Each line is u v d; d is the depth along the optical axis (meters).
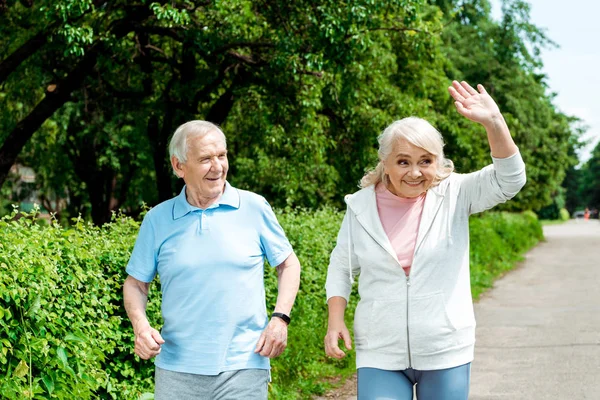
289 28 12.39
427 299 3.26
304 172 16.02
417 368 3.28
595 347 8.84
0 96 16.44
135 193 25.58
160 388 3.33
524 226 31.70
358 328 3.40
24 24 13.83
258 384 3.30
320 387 6.77
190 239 3.35
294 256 3.54
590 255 25.41
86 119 17.09
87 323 4.41
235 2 12.28
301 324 7.39
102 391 4.80
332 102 16.81
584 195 114.31
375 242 3.36
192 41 12.68
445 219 3.30
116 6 12.20
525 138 32.22
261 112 15.25
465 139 23.22
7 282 3.90
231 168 18.98
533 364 8.02
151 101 15.52
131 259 3.47
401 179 3.28
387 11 13.00
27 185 25.47
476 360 8.34
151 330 3.29
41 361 4.13
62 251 4.37
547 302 13.27
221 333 3.27
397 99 18.23
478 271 16.92
